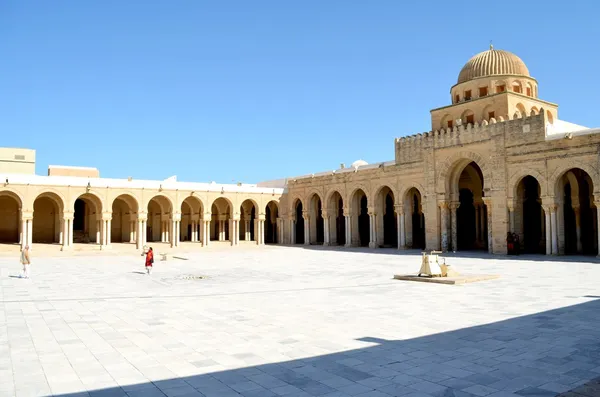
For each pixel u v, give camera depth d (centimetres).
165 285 1922
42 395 656
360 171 4538
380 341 934
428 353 844
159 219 5744
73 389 680
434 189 3762
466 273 2094
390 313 1222
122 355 861
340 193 4781
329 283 1894
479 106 3866
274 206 5950
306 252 4084
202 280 2089
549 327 1034
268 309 1319
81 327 1106
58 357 850
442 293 1558
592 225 3441
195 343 942
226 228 6372
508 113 3681
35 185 4084
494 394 637
